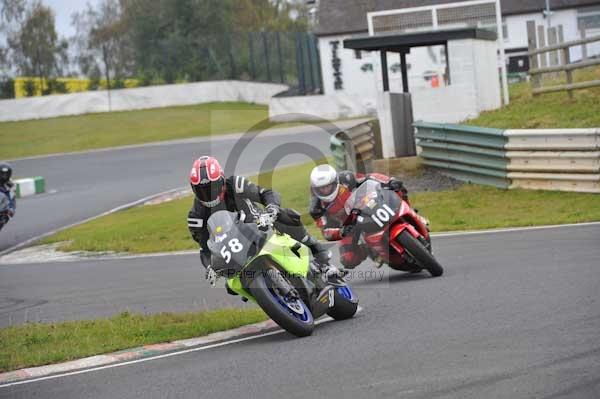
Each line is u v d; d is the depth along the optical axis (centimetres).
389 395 1853
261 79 19050
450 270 3600
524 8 17362
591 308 2545
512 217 5272
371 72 17700
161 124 15412
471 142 6388
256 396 1959
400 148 7631
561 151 5816
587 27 17300
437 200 6134
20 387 2327
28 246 6775
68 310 3778
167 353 2595
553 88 7462
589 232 4272
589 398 1739
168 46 19800
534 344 2178
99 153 13138
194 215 2706
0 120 16888
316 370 2136
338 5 18400
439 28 8106
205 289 3956
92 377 2353
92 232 6919
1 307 4094
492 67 8025
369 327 2642
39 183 10075
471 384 1884
